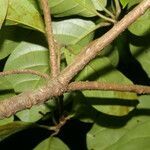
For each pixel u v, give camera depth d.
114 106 0.46
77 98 0.52
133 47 0.52
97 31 0.52
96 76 0.46
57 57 0.32
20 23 0.40
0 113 0.29
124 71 0.66
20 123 0.39
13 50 0.48
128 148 0.41
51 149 0.52
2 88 0.48
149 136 0.42
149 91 0.35
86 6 0.45
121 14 0.48
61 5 0.45
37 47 0.48
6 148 0.81
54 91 0.30
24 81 0.48
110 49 0.53
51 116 0.52
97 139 0.53
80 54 0.31
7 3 0.36
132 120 0.53
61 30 0.47
